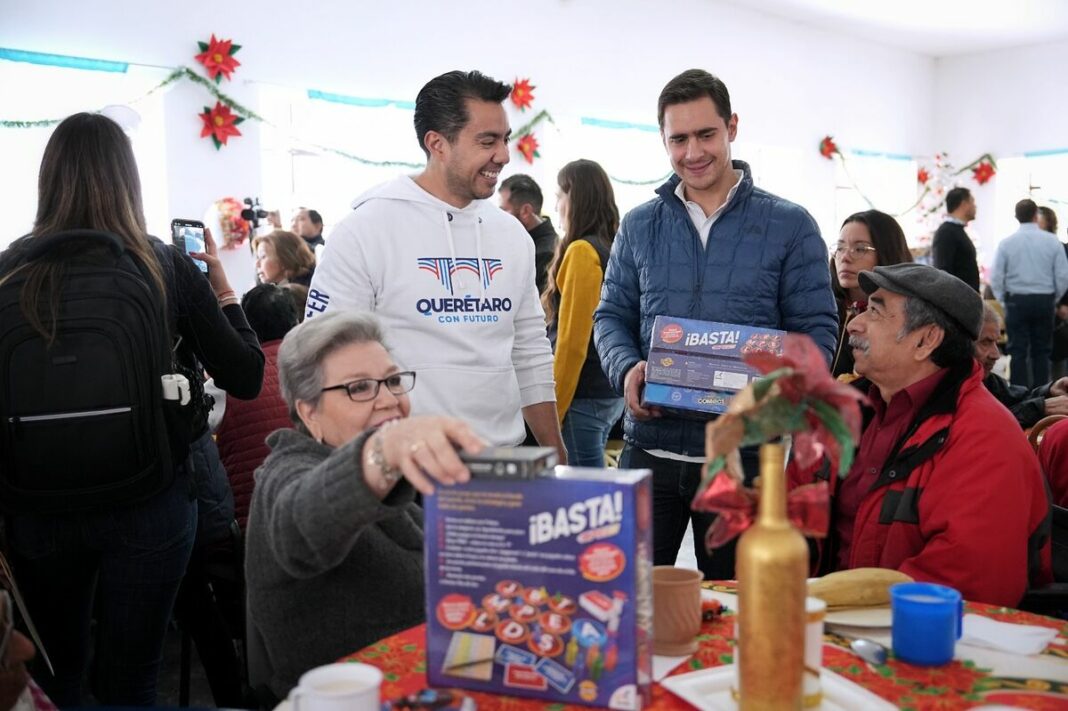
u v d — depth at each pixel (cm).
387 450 108
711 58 909
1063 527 204
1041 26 1033
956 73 1170
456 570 104
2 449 181
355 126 662
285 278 439
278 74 618
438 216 217
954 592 121
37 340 180
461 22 711
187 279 206
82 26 529
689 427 229
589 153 813
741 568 93
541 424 240
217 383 221
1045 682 111
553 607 100
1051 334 812
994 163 1148
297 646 141
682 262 237
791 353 92
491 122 210
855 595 130
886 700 106
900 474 175
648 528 101
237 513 276
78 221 191
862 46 1080
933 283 178
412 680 112
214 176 593
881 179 1125
